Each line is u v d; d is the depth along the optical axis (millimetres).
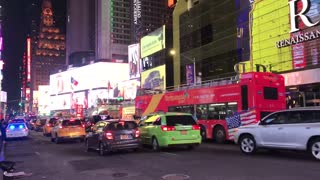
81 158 16406
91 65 122750
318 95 29688
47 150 21109
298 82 30719
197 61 55844
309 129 13078
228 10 46844
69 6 187750
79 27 179250
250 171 11109
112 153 17906
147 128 18984
